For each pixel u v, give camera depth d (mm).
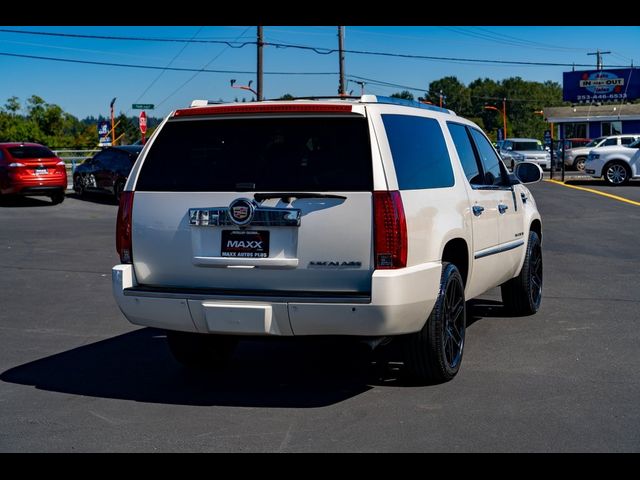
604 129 53031
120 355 6973
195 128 5570
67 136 76812
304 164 5262
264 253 5258
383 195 5078
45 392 5879
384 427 4977
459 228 5980
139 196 5582
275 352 7020
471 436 4781
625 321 7953
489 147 7367
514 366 6352
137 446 4723
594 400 5449
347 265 5129
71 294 9969
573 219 17766
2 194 22375
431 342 5609
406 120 5680
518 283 8023
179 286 5512
